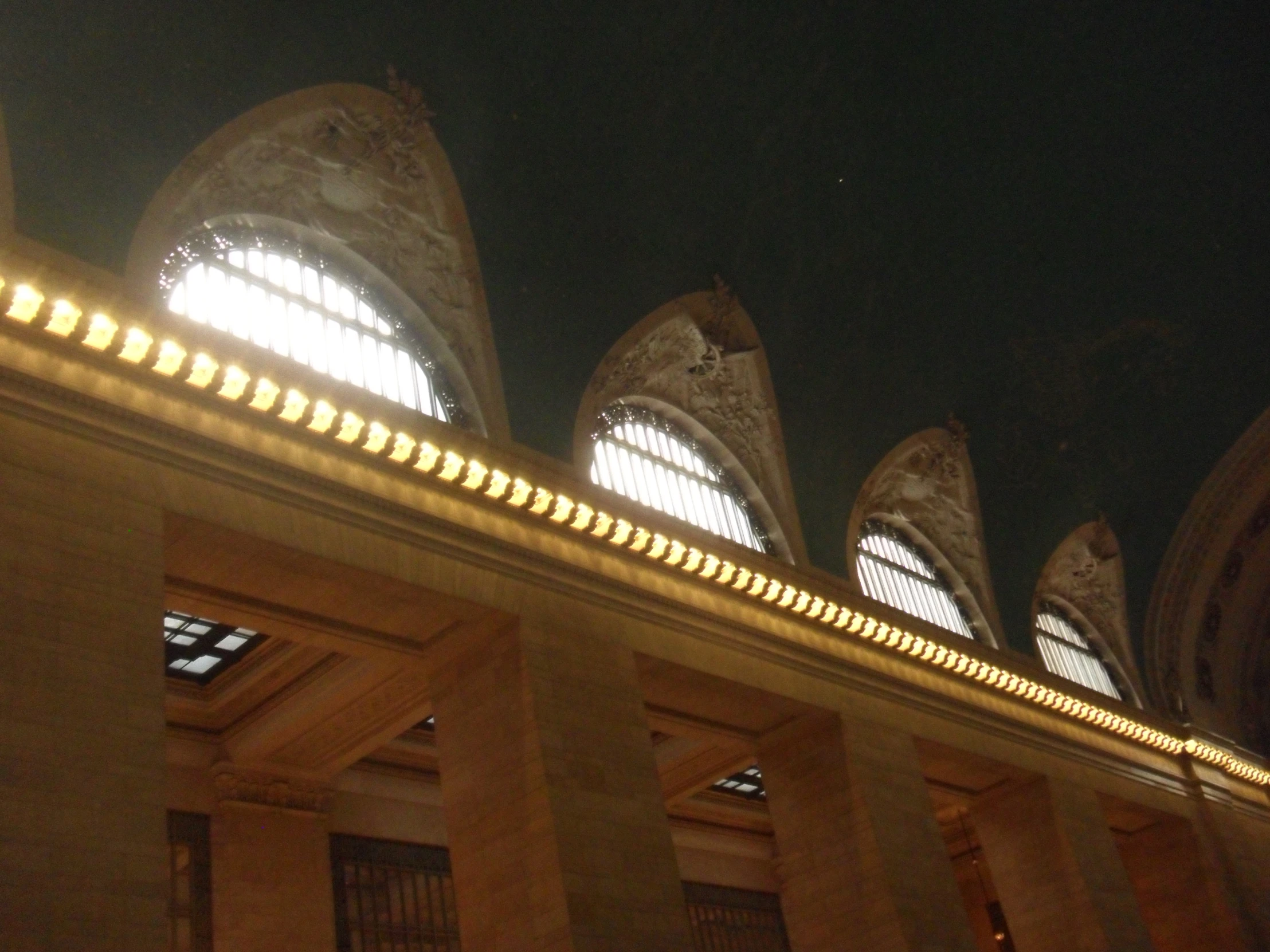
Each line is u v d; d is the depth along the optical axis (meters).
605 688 15.18
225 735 17.83
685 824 25.03
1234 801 27.27
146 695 10.84
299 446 13.39
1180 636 28.72
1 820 9.52
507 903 13.69
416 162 16.09
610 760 14.60
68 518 11.11
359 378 15.38
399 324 16.42
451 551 14.43
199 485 12.30
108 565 11.16
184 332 12.40
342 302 15.83
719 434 20.45
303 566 13.16
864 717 19.00
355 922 18.14
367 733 17.52
